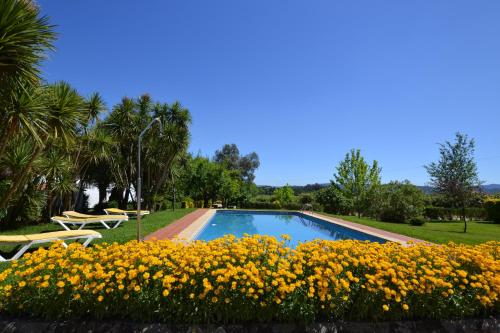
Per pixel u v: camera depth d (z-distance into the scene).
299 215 20.09
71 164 10.77
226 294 2.82
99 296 2.69
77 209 16.75
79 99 6.68
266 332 2.79
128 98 15.38
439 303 3.05
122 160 15.74
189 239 8.26
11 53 4.47
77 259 3.15
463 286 3.12
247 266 2.99
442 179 12.64
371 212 18.50
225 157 51.72
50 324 2.76
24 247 5.37
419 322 3.03
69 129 6.54
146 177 18.45
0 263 4.87
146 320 2.83
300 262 3.22
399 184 18.22
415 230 11.03
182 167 21.52
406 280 3.06
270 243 3.59
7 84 4.70
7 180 8.75
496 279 3.15
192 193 22.97
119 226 10.28
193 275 2.90
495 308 3.25
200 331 2.75
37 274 2.93
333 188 22.45
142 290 2.81
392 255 3.64
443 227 13.85
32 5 5.40
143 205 18.05
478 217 19.48
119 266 2.95
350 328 2.90
